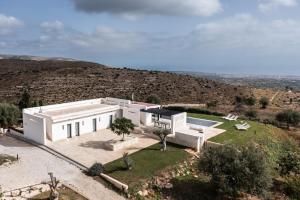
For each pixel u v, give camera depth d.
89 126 39.72
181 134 35.56
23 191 23.64
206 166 26.27
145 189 25.70
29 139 36.41
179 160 31.00
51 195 22.23
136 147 34.41
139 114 41.09
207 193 26.28
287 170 30.08
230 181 25.31
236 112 65.56
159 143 36.00
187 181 27.89
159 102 66.75
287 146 40.22
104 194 24.56
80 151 32.56
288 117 53.59
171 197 25.34
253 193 25.56
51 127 35.19
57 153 32.19
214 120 48.66
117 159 30.59
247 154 25.95
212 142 35.69
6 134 39.16
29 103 48.72
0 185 24.44
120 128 34.28
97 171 27.34
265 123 52.59
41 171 27.73
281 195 27.22
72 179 26.47
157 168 28.84
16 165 28.83
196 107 64.56
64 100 71.94
